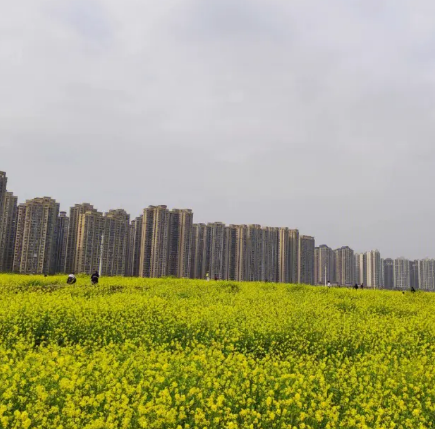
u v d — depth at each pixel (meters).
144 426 6.44
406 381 9.42
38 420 6.63
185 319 15.23
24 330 13.78
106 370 8.65
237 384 8.52
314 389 8.85
